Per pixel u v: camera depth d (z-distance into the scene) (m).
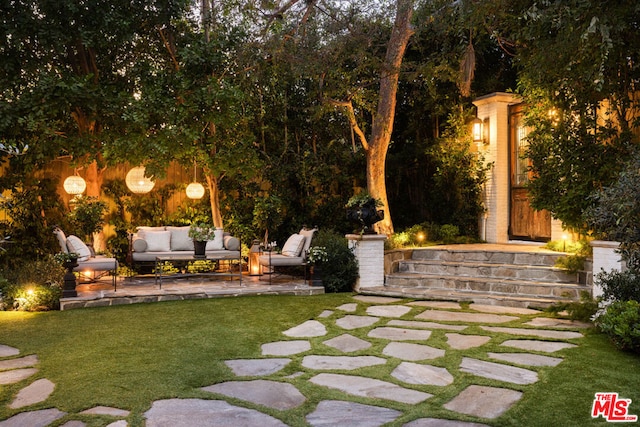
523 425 3.39
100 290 8.02
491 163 10.59
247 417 3.55
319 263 8.51
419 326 6.12
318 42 10.02
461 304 7.39
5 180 9.07
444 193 11.59
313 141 11.97
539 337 5.54
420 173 12.80
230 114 9.59
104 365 4.64
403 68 10.20
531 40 7.19
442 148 11.16
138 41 9.98
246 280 9.34
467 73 8.81
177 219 10.74
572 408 3.65
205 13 9.95
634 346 4.89
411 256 9.39
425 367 4.64
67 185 9.17
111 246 10.16
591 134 7.49
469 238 10.69
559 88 7.49
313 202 11.48
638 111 7.26
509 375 4.39
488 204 10.85
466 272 8.45
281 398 3.92
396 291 8.09
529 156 8.34
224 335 5.72
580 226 7.68
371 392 4.04
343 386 4.17
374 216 8.61
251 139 10.37
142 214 10.56
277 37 9.68
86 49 9.56
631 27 6.23
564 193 7.82
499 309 7.03
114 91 9.20
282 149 11.59
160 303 7.48
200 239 8.66
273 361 4.84
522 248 9.12
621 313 5.08
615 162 7.00
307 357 4.96
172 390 4.03
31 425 3.42
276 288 8.30
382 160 10.48
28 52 8.65
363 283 8.52
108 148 8.93
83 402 3.78
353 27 10.06
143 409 3.66
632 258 5.32
